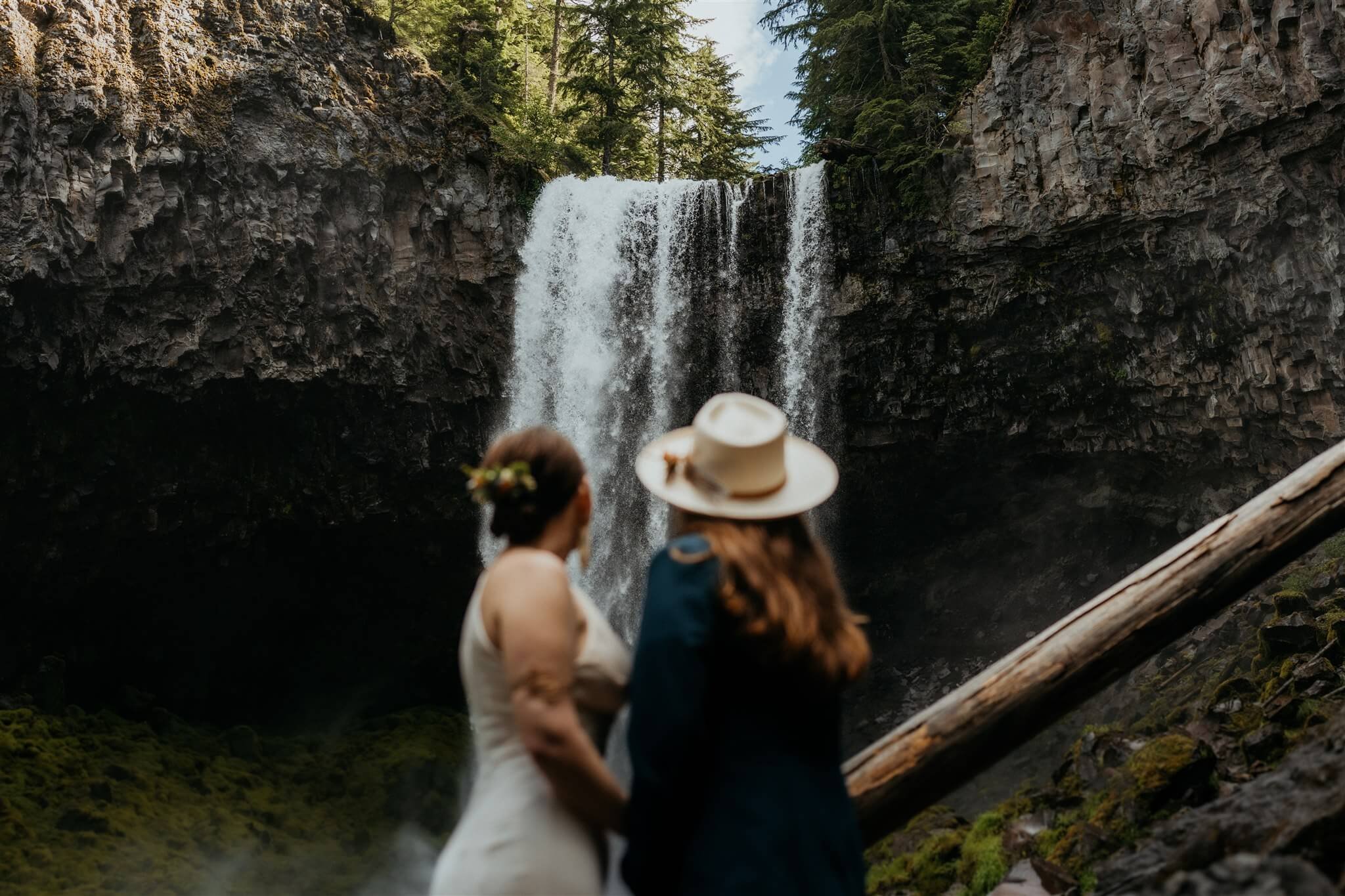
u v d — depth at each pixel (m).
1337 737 3.42
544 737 2.02
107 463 18.20
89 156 17.45
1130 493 20.11
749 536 2.29
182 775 18.25
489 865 2.14
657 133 32.62
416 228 20.56
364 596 22.11
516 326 21.61
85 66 17.69
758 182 22.22
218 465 19.33
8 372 16.67
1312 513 3.65
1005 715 3.31
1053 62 18.73
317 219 19.41
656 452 2.60
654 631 2.10
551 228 22.41
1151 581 3.58
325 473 20.17
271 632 21.75
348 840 18.12
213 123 18.67
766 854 2.04
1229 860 2.31
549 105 31.14
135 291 17.67
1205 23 16.25
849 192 21.09
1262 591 11.75
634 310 22.50
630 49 30.23
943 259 19.91
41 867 14.46
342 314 19.52
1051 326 19.33
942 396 20.78
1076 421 19.77
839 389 21.48
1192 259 16.91
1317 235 15.16
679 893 2.09
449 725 22.03
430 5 25.61
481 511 21.81
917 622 23.25
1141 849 3.67
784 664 2.16
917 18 23.39
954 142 19.84
